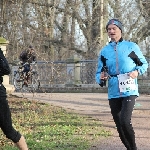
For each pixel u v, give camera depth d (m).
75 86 23.22
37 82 19.38
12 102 14.24
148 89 21.73
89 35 29.84
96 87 22.53
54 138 7.96
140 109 13.45
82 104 15.16
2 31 16.47
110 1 31.00
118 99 6.25
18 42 17.41
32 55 18.20
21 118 10.76
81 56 32.62
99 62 6.43
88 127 9.49
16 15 16.45
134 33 32.50
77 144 7.39
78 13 29.72
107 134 8.57
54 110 12.79
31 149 6.89
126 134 6.12
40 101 15.18
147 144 7.55
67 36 32.66
